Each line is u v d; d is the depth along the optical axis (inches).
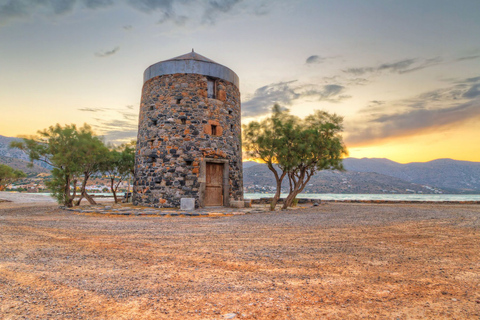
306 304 149.6
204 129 802.2
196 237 338.3
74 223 458.6
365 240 318.3
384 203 1155.9
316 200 1074.7
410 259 237.3
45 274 197.8
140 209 692.7
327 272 204.4
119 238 331.6
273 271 207.2
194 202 708.7
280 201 1127.0
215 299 156.1
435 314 137.1
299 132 748.6
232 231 381.1
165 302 151.6
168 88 820.0
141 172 816.3
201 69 837.2
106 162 951.0
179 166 768.3
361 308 144.5
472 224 436.5
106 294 162.6
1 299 154.4
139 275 197.2
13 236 340.8
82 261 231.6
